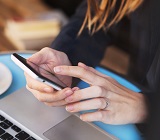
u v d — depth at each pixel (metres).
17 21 2.15
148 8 1.12
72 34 1.17
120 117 0.85
